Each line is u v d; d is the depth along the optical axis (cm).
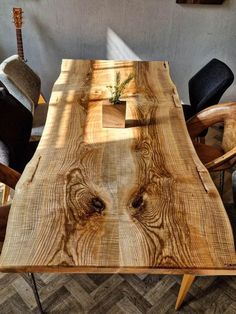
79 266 92
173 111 174
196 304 159
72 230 103
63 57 300
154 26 282
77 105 177
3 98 174
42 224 104
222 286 167
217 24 282
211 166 155
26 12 273
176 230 104
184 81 320
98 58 302
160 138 151
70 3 267
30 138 205
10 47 296
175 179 125
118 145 145
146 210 111
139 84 205
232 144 177
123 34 286
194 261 94
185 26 283
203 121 187
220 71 214
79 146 143
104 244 98
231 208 153
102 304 159
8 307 158
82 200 114
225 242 100
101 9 271
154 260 94
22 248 96
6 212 145
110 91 192
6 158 159
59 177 124
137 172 128
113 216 108
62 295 162
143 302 160
